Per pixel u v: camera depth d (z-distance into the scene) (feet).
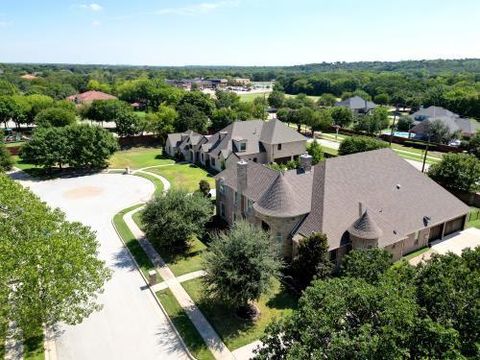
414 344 45.01
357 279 61.21
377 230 93.04
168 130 269.23
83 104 355.15
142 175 198.49
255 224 109.29
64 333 77.30
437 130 272.51
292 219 98.89
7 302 60.44
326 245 87.92
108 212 147.43
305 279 91.30
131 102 549.95
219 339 75.20
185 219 108.88
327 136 319.47
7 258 61.26
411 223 105.70
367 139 195.00
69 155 196.75
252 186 114.42
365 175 109.60
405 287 54.08
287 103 461.37
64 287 62.90
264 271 77.71
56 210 84.48
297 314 53.52
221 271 77.66
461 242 115.75
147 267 103.76
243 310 83.25
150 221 110.32
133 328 79.10
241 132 211.61
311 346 47.80
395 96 536.42
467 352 47.60
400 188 112.37
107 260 108.68
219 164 202.90
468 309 50.34
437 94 463.42
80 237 78.07
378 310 49.16
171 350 72.79
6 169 205.05
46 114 262.26
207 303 87.20
